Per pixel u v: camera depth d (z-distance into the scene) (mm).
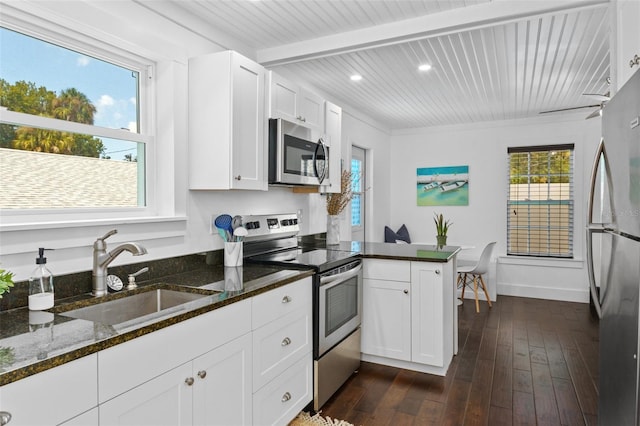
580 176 5012
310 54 2898
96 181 2023
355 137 4801
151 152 2312
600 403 1792
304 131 2947
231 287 1928
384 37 2625
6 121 1633
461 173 5688
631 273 1366
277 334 2062
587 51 2990
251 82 2449
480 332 3859
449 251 3170
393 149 6090
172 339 1435
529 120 5262
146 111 2299
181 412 1478
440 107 4719
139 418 1316
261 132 2547
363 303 3076
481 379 2816
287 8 2410
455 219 5742
